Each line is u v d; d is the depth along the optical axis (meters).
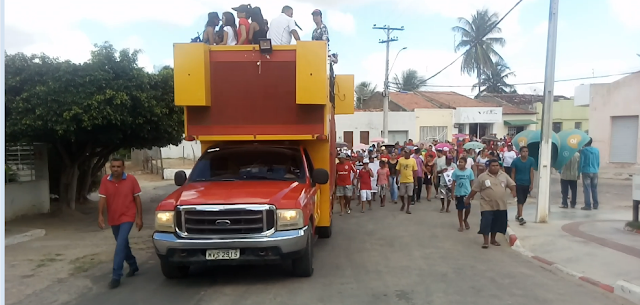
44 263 8.03
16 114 10.23
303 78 7.20
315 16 9.89
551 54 10.42
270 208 6.05
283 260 6.09
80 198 15.04
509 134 41.31
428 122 38.59
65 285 6.70
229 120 7.41
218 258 6.00
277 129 7.41
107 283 6.75
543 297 5.85
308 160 8.12
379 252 8.48
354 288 6.26
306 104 7.31
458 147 26.84
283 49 7.31
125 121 11.02
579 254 7.78
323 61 7.20
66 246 9.45
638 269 6.87
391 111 39.03
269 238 5.95
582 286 6.31
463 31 42.59
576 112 39.62
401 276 6.85
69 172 13.16
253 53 7.32
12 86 10.29
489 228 8.76
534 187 16.66
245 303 5.71
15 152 12.16
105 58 10.72
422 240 9.59
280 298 5.87
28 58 10.41
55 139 11.41
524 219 11.03
